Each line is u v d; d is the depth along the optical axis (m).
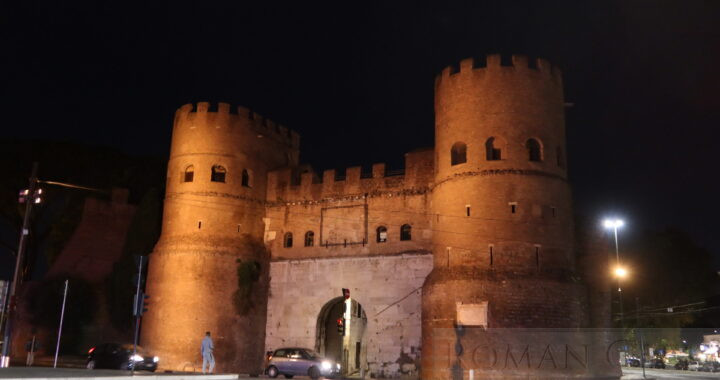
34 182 32.53
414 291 40.34
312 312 43.31
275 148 48.88
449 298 35.03
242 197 45.22
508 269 34.47
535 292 34.00
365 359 42.69
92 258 50.25
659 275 62.66
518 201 35.50
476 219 35.75
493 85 37.53
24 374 21.17
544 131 37.00
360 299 41.88
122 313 47.53
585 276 39.94
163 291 42.78
